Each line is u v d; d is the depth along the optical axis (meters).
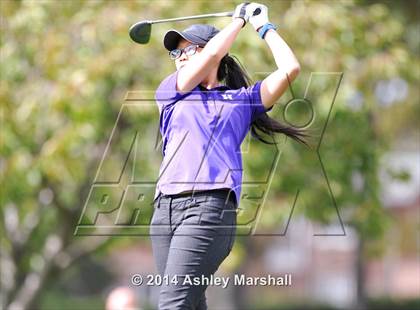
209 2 33.84
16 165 33.75
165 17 33.59
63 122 34.81
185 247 15.55
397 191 117.12
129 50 33.12
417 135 81.12
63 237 40.25
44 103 33.84
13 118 34.00
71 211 39.38
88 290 120.12
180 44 17.31
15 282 41.75
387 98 43.53
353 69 35.41
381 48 36.81
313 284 137.50
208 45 16.28
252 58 31.97
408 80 36.78
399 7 57.88
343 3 36.53
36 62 34.84
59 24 34.75
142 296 73.75
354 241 85.50
